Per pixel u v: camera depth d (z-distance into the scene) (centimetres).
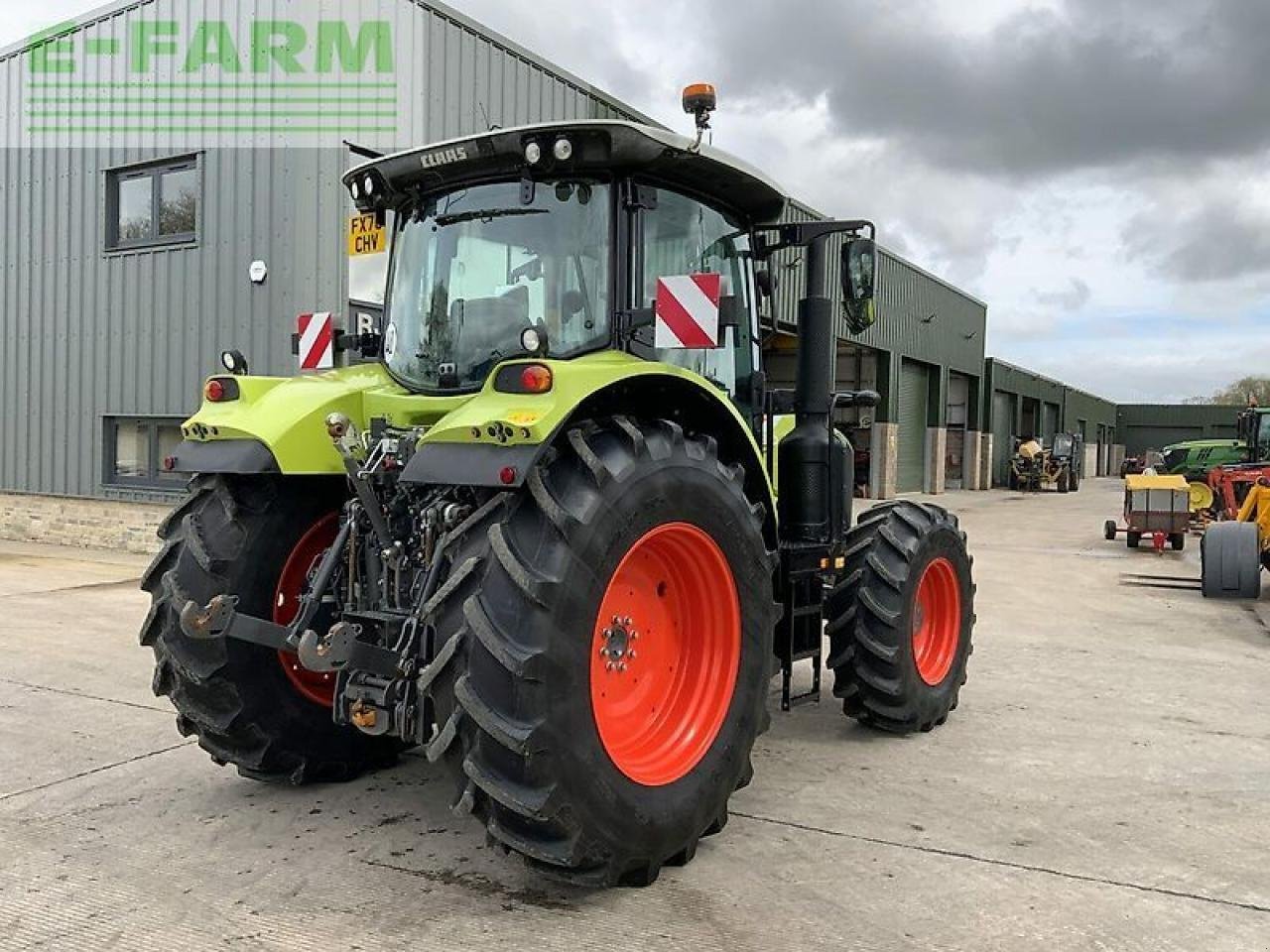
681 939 294
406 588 354
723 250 436
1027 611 900
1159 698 585
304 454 372
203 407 404
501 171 387
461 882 331
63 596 863
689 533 342
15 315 1225
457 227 397
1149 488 1386
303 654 315
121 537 1149
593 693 326
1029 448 3388
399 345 412
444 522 333
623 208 372
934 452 2922
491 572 298
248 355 1034
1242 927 306
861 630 476
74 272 1166
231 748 397
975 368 3250
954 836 374
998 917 310
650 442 331
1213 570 964
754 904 317
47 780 424
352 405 387
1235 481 1443
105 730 494
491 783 289
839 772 446
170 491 1115
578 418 335
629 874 323
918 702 489
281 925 301
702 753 345
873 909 314
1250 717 546
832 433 482
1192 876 342
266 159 1016
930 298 2756
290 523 396
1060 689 605
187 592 377
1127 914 313
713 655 360
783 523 478
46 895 319
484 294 387
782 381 520
